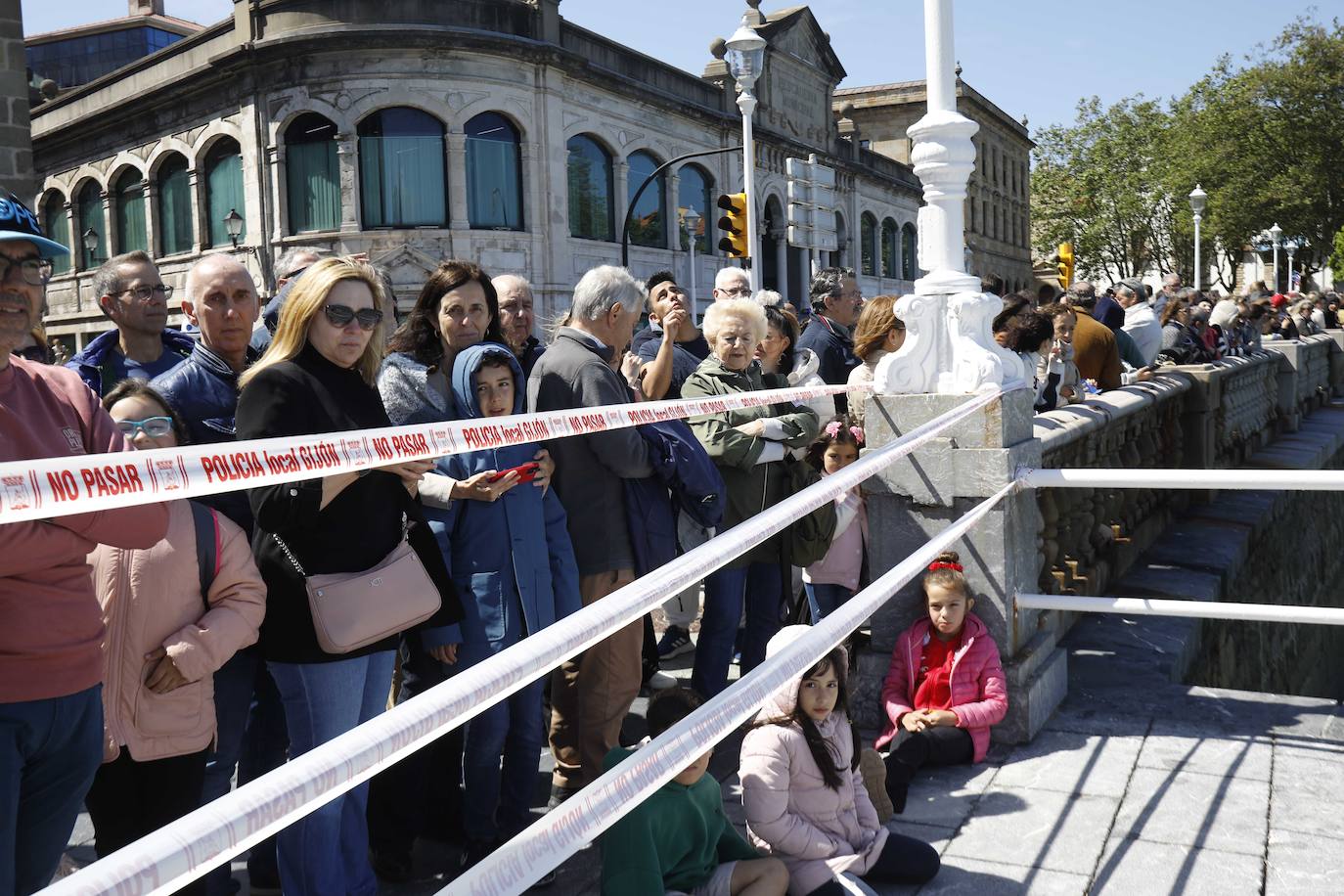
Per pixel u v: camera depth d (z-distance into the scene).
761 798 3.31
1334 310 27.66
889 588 3.47
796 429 4.97
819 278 7.17
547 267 27.06
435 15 25.30
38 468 1.39
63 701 2.30
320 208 25.75
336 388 3.03
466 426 2.16
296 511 2.85
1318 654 13.38
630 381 5.35
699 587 6.05
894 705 4.39
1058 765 4.17
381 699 3.21
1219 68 47.59
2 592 2.22
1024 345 6.45
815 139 40.22
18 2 11.56
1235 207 46.28
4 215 2.20
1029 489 4.74
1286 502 11.30
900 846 3.39
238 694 3.38
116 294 4.11
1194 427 9.66
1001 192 62.47
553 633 2.10
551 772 4.52
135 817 2.95
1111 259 58.16
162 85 28.28
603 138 28.98
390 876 3.62
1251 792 3.87
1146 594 6.71
